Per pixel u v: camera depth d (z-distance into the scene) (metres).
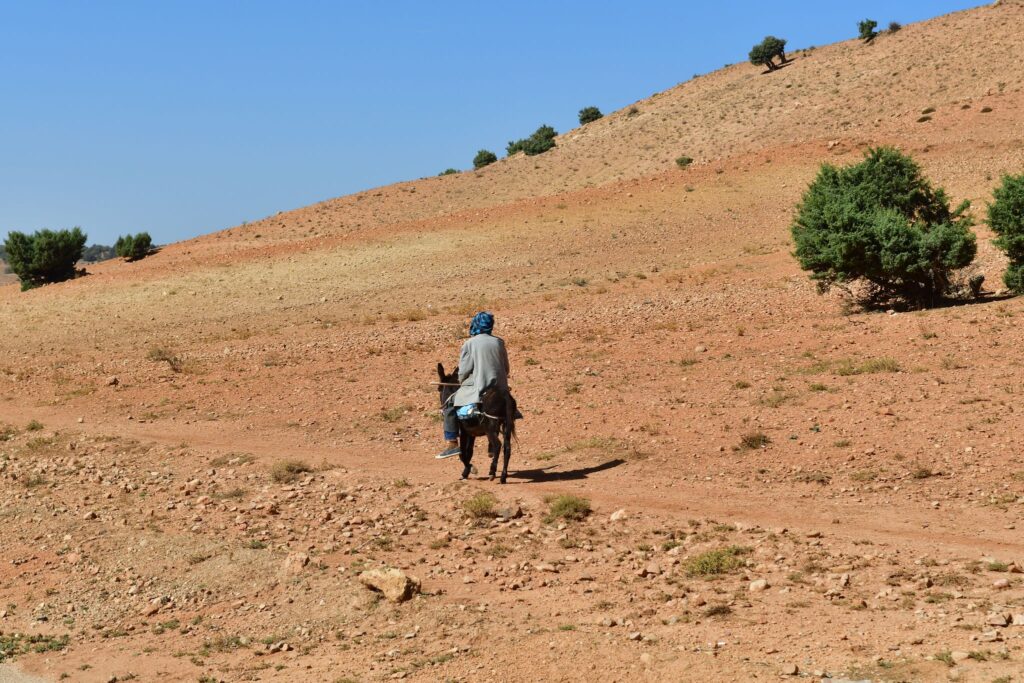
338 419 17.53
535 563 9.16
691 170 53.06
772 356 18.97
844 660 6.10
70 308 38.38
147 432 17.61
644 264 36.75
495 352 12.16
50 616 9.05
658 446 13.59
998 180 38.78
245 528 11.02
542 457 13.66
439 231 47.53
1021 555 8.43
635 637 6.92
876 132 55.56
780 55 100.12
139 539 10.91
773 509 10.52
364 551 9.92
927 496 10.50
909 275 22.28
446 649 7.14
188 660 7.52
